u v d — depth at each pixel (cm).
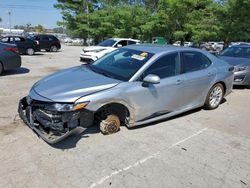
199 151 380
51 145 369
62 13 4166
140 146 383
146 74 419
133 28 3347
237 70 789
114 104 398
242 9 2217
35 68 1097
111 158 346
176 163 344
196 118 516
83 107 351
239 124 498
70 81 393
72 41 4850
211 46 3600
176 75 462
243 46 940
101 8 4266
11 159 329
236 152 384
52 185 285
